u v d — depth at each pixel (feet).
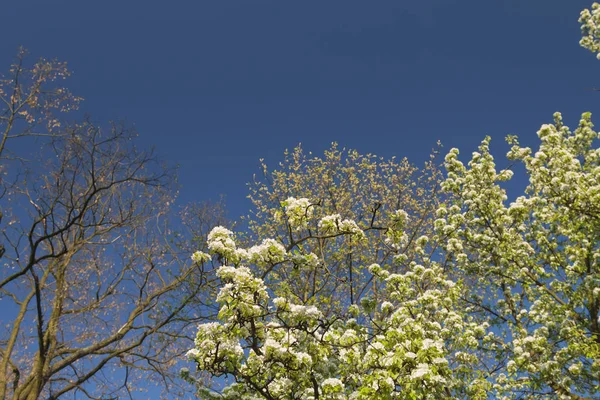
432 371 22.58
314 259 25.99
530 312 41.96
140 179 50.03
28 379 46.91
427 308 31.22
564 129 48.80
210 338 24.49
